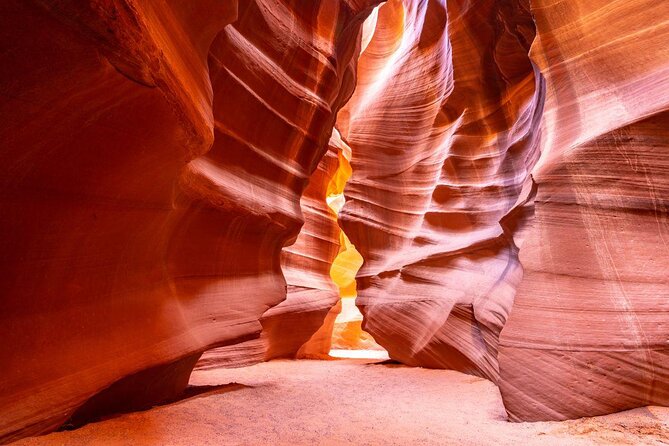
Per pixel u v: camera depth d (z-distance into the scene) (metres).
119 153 2.96
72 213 3.01
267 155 6.92
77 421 3.45
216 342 5.23
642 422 3.77
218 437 3.55
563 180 5.00
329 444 3.50
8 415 2.67
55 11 1.95
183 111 3.11
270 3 7.25
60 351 3.15
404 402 5.71
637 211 4.52
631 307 4.27
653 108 4.47
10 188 2.55
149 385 4.55
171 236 4.75
